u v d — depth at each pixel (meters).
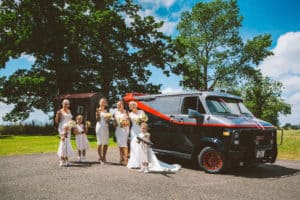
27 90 32.25
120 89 37.16
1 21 33.16
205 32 49.62
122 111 9.88
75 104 28.67
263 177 8.55
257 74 46.56
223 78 49.38
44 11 33.88
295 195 6.68
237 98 10.16
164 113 10.10
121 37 36.09
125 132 9.88
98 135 9.83
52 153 12.50
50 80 33.47
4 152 12.89
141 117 9.30
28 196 6.11
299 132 20.12
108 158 11.30
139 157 9.11
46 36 32.88
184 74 39.44
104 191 6.54
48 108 34.78
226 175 8.64
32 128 29.98
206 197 6.31
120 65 36.53
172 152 9.74
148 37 37.41
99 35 35.44
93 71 36.81
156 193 6.49
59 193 6.34
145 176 8.16
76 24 33.81
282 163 11.20
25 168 9.01
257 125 8.95
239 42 48.59
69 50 34.72
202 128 9.03
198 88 41.00
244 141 8.55
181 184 7.38
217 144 8.56
